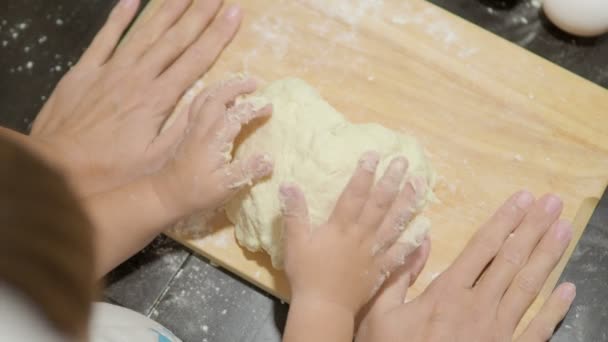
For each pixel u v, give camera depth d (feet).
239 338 2.69
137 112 2.64
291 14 2.75
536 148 2.59
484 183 2.57
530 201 2.50
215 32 2.73
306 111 2.42
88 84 2.75
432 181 2.50
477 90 2.65
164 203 2.40
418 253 2.47
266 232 2.41
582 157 2.58
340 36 2.72
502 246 2.50
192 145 2.37
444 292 2.43
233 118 2.34
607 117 2.61
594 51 2.91
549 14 2.81
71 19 3.11
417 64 2.68
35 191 1.27
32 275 1.18
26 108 3.03
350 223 2.22
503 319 2.43
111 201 2.39
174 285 2.74
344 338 2.21
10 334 1.12
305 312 2.21
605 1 2.61
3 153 1.26
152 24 2.77
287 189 2.17
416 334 2.37
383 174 2.25
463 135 2.61
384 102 2.65
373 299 2.44
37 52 3.08
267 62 2.71
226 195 2.38
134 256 2.76
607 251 2.69
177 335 2.69
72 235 1.30
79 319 1.26
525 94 2.64
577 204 2.55
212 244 2.59
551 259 2.47
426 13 2.72
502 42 2.69
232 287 2.74
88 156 2.56
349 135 2.37
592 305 2.64
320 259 2.21
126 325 2.41
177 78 2.68
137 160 2.57
